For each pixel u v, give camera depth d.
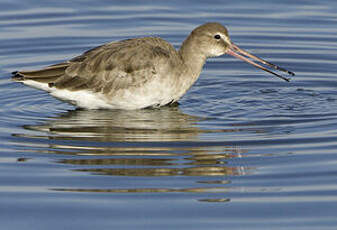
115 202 12.55
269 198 12.70
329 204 12.43
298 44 22.33
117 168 13.95
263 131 16.03
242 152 14.77
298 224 11.79
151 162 14.22
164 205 12.45
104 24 23.28
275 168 13.95
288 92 19.30
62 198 12.70
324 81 20.06
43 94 19.16
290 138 15.53
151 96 17.66
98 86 17.52
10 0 24.91
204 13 24.14
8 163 14.21
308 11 24.33
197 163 14.20
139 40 18.12
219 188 13.13
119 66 17.47
